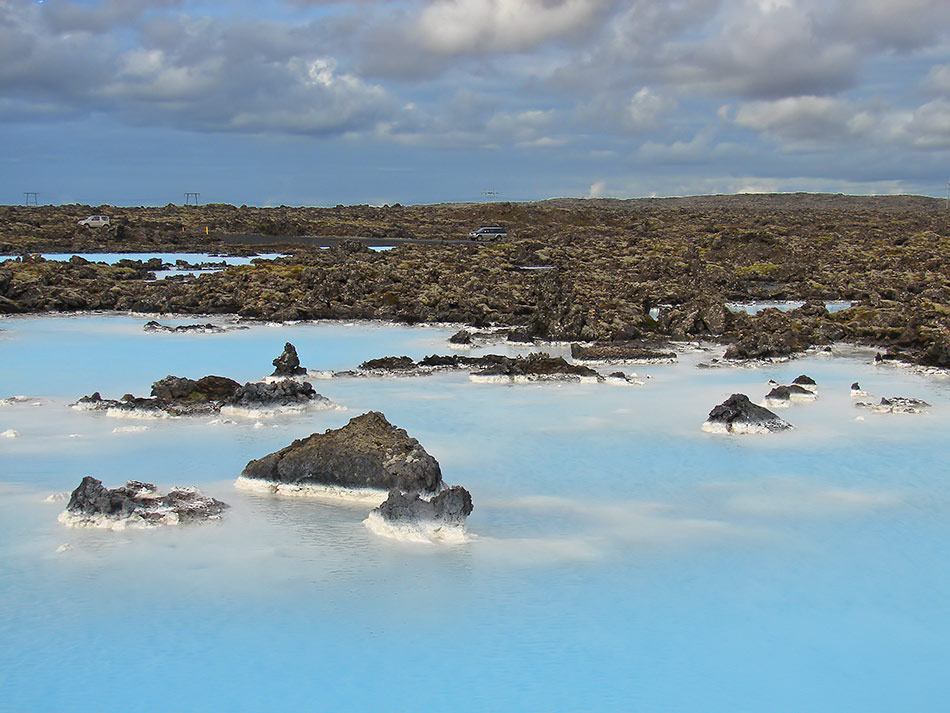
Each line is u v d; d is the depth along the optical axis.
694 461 30.39
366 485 25.72
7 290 71.38
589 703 15.88
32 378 43.38
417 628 18.33
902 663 17.36
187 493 25.64
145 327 61.78
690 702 15.98
